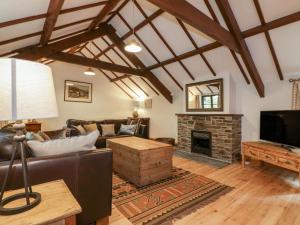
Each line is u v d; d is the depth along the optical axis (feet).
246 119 14.46
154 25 13.73
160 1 6.81
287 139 10.46
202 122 15.89
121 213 6.90
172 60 15.84
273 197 8.15
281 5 9.00
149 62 17.97
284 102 12.39
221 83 14.66
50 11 8.23
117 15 14.83
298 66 11.30
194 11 8.04
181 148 17.85
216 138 14.76
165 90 20.12
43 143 5.03
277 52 11.13
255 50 11.59
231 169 12.00
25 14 7.84
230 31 10.24
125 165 10.31
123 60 19.66
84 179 5.16
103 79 24.03
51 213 2.88
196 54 13.96
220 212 6.99
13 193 3.47
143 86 22.54
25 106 2.72
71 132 13.80
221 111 14.73
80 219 5.18
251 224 6.27
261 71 12.75
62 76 20.94
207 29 8.67
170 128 20.90
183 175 10.84
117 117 25.26
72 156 4.97
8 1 6.59
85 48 21.02
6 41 9.75
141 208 7.25
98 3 10.16
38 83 2.96
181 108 19.54
